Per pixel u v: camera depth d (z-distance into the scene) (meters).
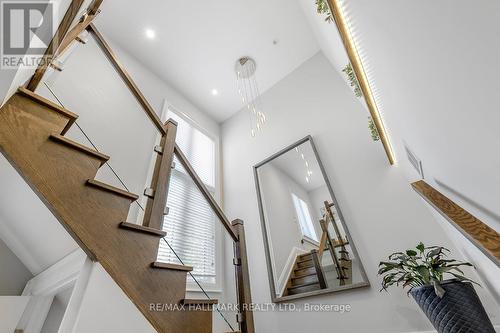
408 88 0.91
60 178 1.21
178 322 1.31
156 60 3.58
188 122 3.88
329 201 2.57
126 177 2.52
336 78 3.30
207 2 3.05
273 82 4.03
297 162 3.05
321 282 2.29
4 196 1.74
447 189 1.14
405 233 2.04
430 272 1.34
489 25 0.38
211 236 3.13
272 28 3.40
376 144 2.55
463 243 1.31
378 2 0.77
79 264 1.73
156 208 1.60
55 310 1.98
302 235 2.62
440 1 0.47
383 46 0.96
